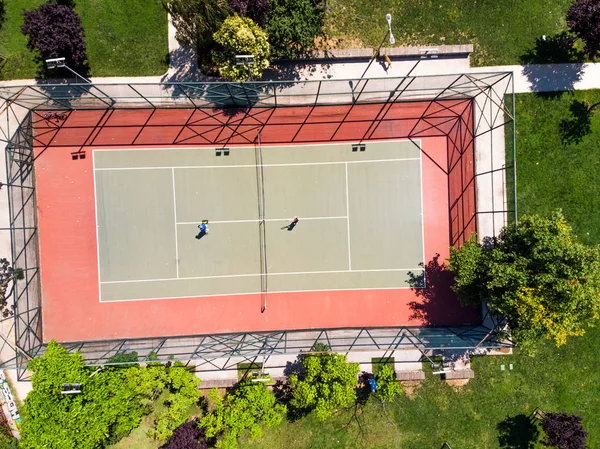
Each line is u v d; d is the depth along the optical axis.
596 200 23.72
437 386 23.73
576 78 23.69
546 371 23.67
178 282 23.86
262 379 21.70
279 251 24.06
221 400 21.38
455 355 23.67
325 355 21.28
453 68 23.45
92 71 22.97
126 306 23.73
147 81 23.11
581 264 17.31
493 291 19.50
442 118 23.73
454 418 23.72
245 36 19.00
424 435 23.72
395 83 23.33
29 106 22.98
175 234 23.84
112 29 23.02
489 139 23.75
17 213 23.02
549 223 18.75
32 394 19.30
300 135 23.83
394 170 24.03
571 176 23.73
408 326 24.05
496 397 23.72
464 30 23.41
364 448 23.72
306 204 24.02
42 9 20.61
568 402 23.61
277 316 24.05
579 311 18.17
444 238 24.06
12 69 22.88
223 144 23.77
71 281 23.56
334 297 24.12
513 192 23.41
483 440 23.69
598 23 20.53
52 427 19.03
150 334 23.81
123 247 23.69
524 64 23.55
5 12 22.88
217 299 23.97
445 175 23.94
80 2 22.84
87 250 23.62
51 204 23.45
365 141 23.92
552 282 17.64
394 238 24.11
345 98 23.50
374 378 23.05
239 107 23.58
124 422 20.70
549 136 23.73
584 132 23.73
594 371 23.69
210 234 23.94
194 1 18.77
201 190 23.83
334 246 24.08
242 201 23.91
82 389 19.75
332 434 23.73
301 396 20.69
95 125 23.38
